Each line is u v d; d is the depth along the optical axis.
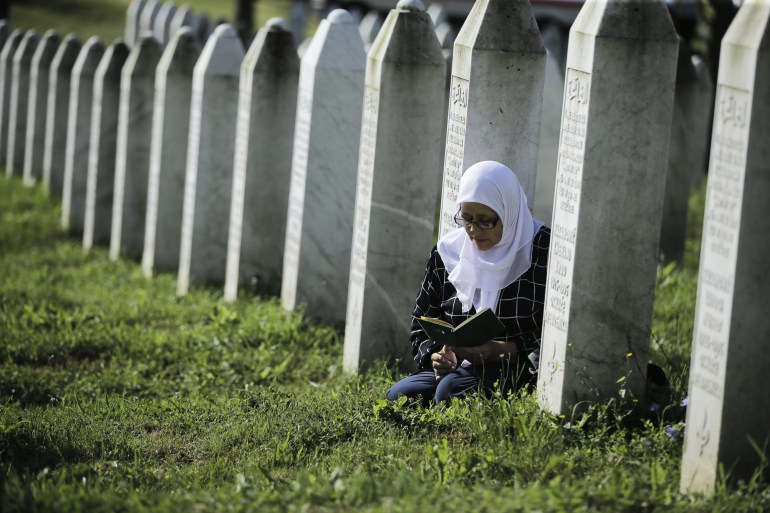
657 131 14.30
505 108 17.16
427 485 12.80
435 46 19.38
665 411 14.94
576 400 14.94
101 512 12.46
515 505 11.61
